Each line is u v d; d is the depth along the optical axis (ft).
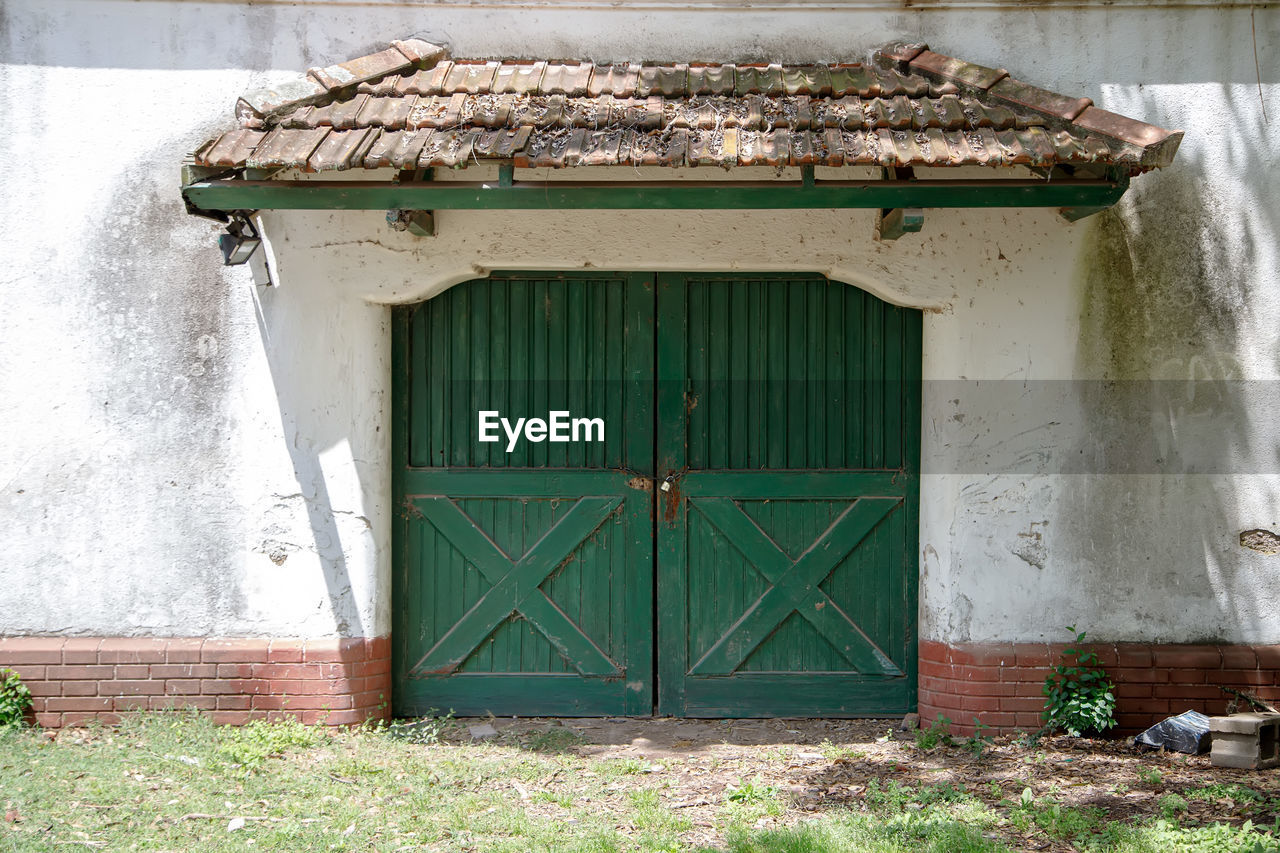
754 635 19.21
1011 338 18.34
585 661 19.24
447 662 19.20
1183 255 18.37
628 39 18.61
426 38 18.60
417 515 19.21
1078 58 18.33
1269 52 18.25
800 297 19.15
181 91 18.37
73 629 18.35
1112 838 13.64
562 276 19.16
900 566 19.19
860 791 15.76
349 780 16.02
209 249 18.37
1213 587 18.33
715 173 17.85
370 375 18.60
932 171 17.79
